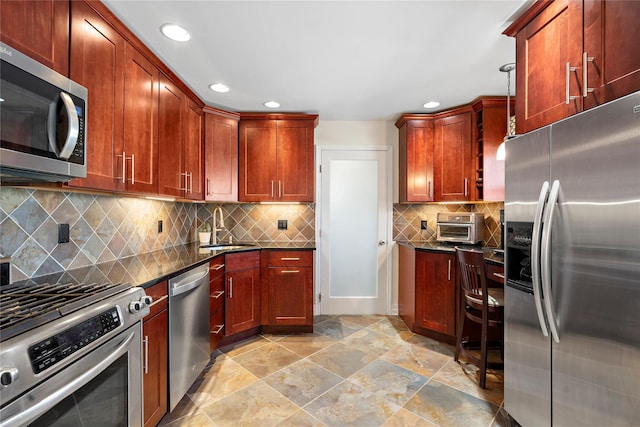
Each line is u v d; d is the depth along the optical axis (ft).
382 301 11.74
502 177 9.04
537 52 4.81
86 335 3.14
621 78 3.47
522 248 4.87
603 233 3.56
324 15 5.22
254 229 11.50
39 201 4.90
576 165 3.89
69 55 4.22
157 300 5.06
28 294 3.63
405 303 10.73
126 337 3.85
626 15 3.41
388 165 11.64
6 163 3.02
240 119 10.33
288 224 11.59
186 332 6.24
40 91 3.36
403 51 6.42
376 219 11.73
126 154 5.45
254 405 6.13
